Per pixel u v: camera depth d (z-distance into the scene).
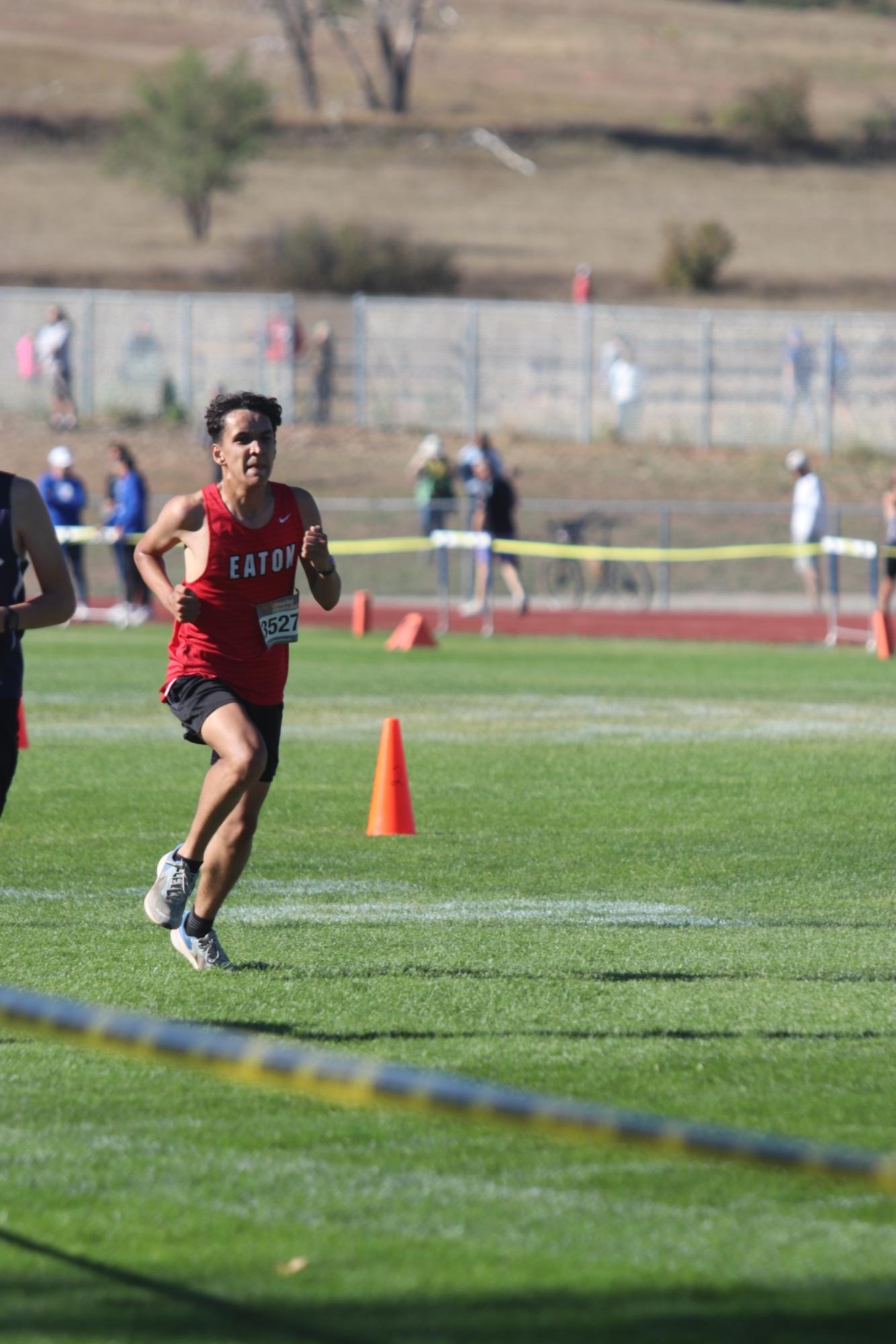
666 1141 8.88
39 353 140.38
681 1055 19.34
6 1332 12.48
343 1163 16.05
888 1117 17.23
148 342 144.38
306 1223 14.56
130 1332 12.51
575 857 32.25
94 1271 13.56
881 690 60.78
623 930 26.12
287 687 60.31
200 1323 12.66
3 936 25.05
